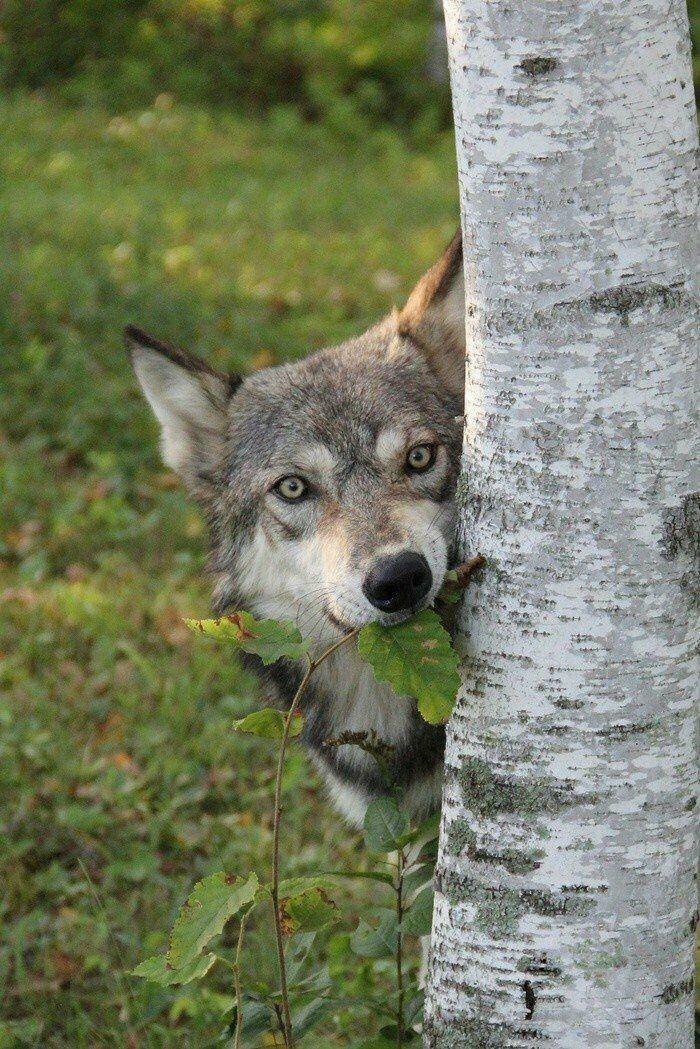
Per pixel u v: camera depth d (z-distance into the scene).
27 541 10.85
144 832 7.41
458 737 3.97
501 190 3.55
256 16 32.59
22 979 6.09
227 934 6.60
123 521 11.26
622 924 3.72
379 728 5.70
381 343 6.25
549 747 3.72
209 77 31.55
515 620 3.75
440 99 31.12
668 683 3.68
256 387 6.48
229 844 7.26
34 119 26.98
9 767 7.80
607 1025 3.75
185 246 18.58
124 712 8.55
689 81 3.50
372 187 23.97
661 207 3.45
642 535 3.59
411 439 5.73
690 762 3.76
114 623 9.55
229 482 6.43
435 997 4.07
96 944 6.34
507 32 3.44
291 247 19.17
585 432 3.58
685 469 3.61
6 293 15.20
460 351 6.17
